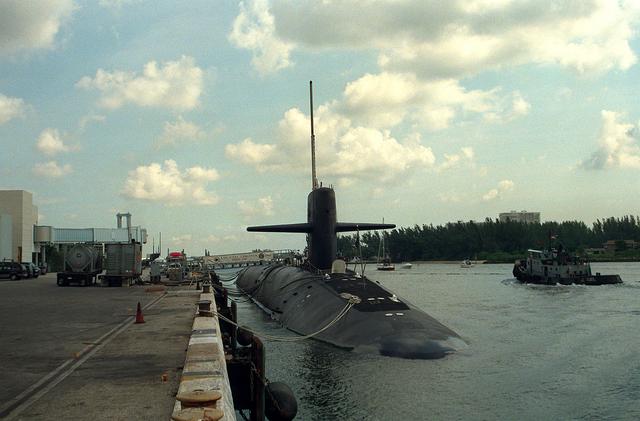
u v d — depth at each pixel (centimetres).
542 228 17362
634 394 1670
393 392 1619
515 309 4209
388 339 2055
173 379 982
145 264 8581
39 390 904
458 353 2027
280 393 1258
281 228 3253
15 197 6256
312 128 3656
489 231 17300
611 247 17225
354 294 2542
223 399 758
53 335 1512
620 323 3309
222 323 2497
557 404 1559
